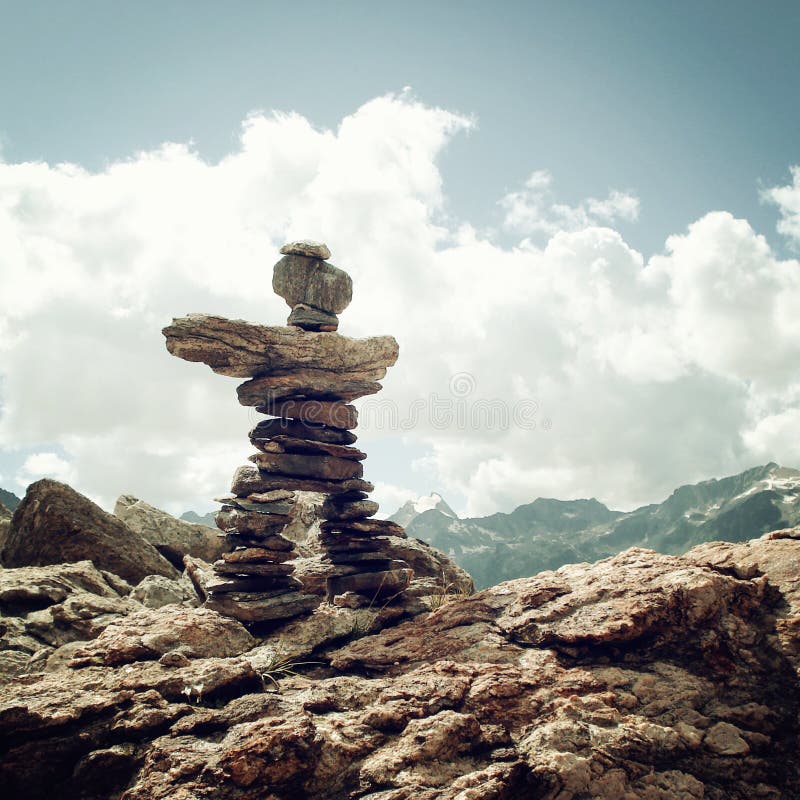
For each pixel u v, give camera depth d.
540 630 11.41
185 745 8.20
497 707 9.59
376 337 15.35
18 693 8.73
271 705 9.00
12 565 15.71
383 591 14.69
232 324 13.86
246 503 13.57
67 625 11.87
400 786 7.98
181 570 19.50
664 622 10.79
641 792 8.36
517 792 8.22
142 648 10.46
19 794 7.92
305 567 15.74
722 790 8.48
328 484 14.70
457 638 11.94
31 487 16.06
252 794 7.75
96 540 16.06
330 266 15.45
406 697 9.60
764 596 11.06
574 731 8.95
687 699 9.70
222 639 11.45
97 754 8.09
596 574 12.62
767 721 9.25
